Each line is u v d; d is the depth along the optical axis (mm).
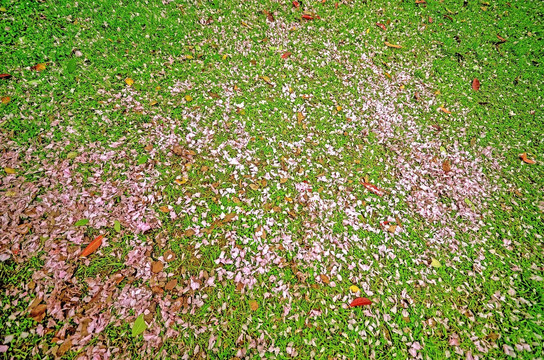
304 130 4734
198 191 3902
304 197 4062
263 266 3457
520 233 4125
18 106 3941
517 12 7199
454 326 3318
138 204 3648
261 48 5570
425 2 7016
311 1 6496
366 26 6359
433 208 4230
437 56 6191
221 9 5852
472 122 5289
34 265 3053
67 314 2893
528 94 5781
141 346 2855
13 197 3348
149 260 3320
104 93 4359
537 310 3473
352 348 3074
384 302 3393
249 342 2998
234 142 4391
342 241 3783
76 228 3342
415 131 5047
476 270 3746
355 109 5145
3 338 2693
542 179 4715
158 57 4941
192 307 3117
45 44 4480
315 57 5676
